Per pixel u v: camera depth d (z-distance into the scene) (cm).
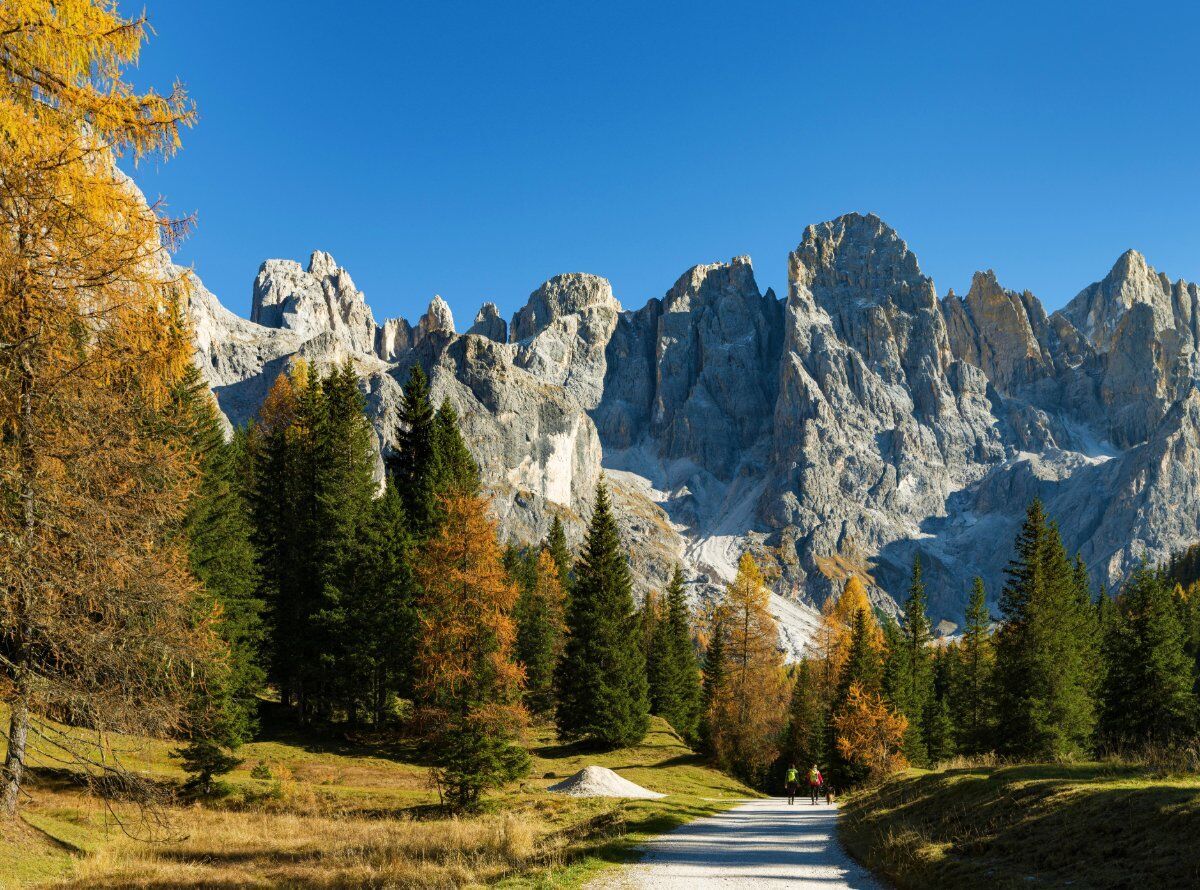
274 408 7538
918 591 8344
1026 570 5553
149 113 1335
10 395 1242
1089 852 1202
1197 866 1007
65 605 1330
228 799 3125
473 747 3102
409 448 6412
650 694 7681
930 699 7694
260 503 5734
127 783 1670
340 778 3959
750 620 7100
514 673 3462
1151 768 1703
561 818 2603
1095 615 7800
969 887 1201
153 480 1431
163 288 1365
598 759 5716
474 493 6056
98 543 1302
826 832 2117
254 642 4528
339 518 5244
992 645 6488
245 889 1641
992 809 1622
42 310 1228
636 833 1941
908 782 2461
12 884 1524
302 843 2305
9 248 1191
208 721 3042
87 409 1297
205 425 4788
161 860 1953
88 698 1375
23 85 1255
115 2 1285
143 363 1372
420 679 3794
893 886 1327
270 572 5228
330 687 5094
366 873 1716
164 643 1457
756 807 3177
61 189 1234
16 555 1231
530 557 9056
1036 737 5075
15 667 1355
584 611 6209
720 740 6284
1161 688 4962
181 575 1538
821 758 6975
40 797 2317
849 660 6862
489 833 2200
